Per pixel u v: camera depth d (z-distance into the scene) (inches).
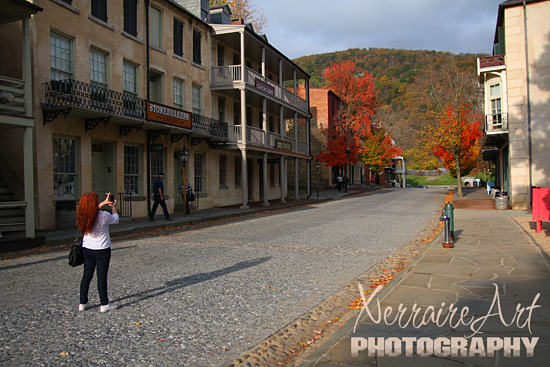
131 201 666.2
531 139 791.1
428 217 707.4
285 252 390.3
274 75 1302.9
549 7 783.7
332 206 973.2
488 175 2034.9
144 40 713.0
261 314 215.0
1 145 515.2
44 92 521.0
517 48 805.2
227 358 162.4
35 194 509.7
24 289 261.1
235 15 1519.4
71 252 215.9
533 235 443.8
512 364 139.8
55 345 173.5
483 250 369.4
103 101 595.5
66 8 557.9
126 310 220.1
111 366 154.3
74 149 575.2
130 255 374.6
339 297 244.5
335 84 2171.5
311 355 154.3
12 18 454.0
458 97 1202.6
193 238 481.1
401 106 3378.4
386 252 391.5
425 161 3538.4
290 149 1110.4
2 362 156.6
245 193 879.7
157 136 697.6
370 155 2027.6
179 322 202.4
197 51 871.1
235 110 1045.8
